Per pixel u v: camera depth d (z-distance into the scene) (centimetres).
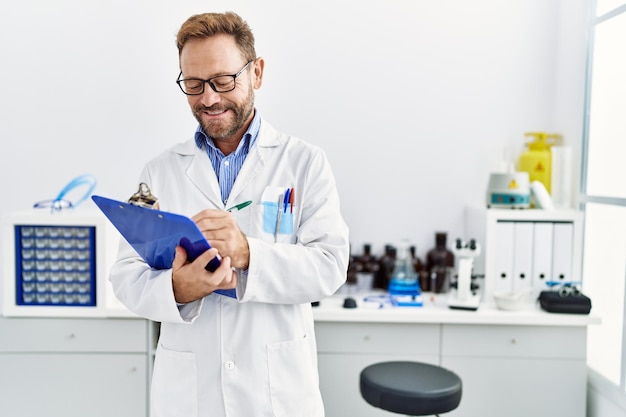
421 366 191
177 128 252
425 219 259
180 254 110
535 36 254
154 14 249
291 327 129
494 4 253
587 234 239
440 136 256
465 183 258
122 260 132
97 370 216
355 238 259
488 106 256
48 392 217
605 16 221
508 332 216
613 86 219
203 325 126
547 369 216
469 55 254
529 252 225
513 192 225
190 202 135
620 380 209
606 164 225
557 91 254
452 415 219
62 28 248
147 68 250
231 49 120
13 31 247
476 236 240
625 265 210
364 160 257
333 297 238
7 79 248
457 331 218
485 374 218
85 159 252
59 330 215
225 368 124
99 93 250
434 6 253
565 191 242
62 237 216
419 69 254
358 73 254
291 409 128
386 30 253
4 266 213
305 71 253
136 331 216
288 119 255
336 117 255
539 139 247
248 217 132
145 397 217
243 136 137
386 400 173
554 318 210
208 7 250
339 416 221
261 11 251
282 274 119
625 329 207
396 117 256
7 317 214
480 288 237
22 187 252
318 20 252
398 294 235
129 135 252
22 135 251
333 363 220
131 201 122
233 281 115
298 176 136
